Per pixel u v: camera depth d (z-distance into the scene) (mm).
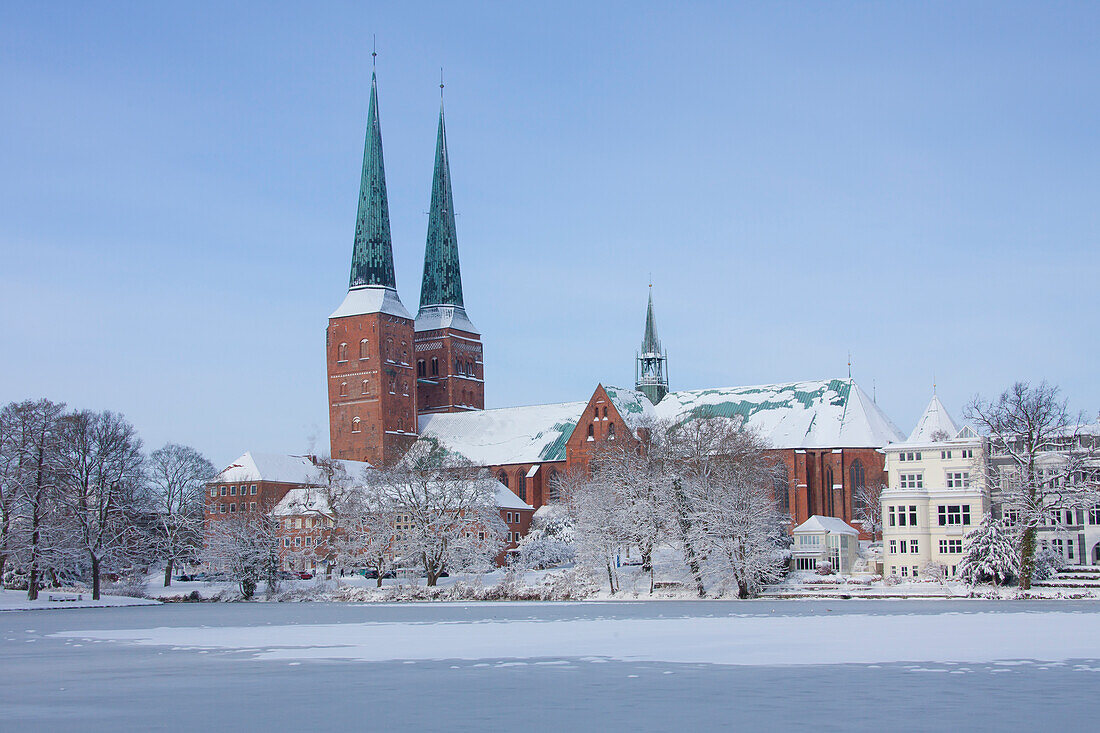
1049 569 114688
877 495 173750
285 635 63812
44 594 126688
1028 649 49781
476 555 133875
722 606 93938
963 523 132250
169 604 119750
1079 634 57656
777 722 31297
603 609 90812
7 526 116062
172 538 154875
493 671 43281
